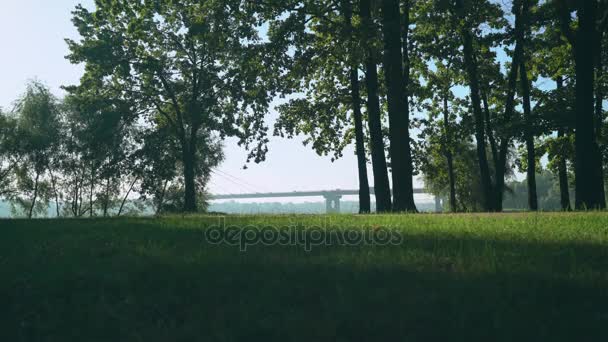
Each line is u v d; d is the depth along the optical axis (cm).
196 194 5547
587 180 1931
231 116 3856
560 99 3147
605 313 334
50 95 5622
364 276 410
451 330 316
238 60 2667
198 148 5175
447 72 3312
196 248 600
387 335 320
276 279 418
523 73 3247
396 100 2138
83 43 3916
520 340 304
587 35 1955
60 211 5762
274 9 2472
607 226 768
